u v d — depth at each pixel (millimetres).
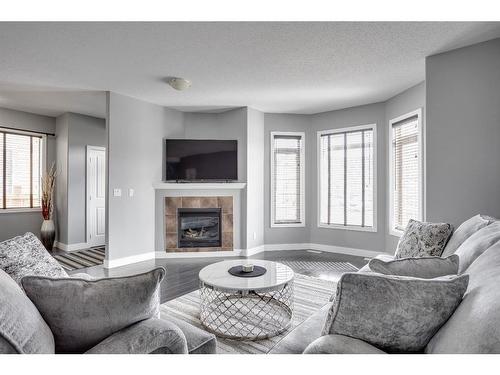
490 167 2557
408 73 3395
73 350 1044
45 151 5379
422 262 1444
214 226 5020
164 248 4770
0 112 4871
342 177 4992
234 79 3582
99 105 4766
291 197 5301
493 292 867
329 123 5094
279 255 4820
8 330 809
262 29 2422
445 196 2754
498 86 2527
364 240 4746
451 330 879
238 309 2572
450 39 2564
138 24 2338
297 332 1342
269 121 5203
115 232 4172
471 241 1614
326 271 3895
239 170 4949
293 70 3301
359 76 3496
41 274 1358
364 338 962
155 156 4719
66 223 5203
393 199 4375
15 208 5070
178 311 2633
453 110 2730
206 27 2391
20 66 3160
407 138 4051
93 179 5523
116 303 1058
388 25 2359
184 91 4062
